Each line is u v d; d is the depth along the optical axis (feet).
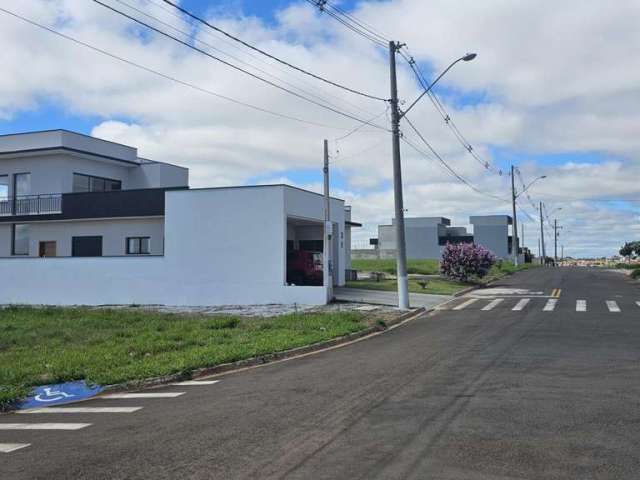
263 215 79.92
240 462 19.19
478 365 35.17
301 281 90.79
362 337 52.13
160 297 83.87
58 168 106.93
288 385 31.96
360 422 23.39
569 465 17.94
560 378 30.96
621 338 45.50
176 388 33.55
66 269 89.30
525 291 96.48
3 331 54.49
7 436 24.39
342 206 101.76
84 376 36.11
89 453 21.13
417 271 151.84
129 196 94.53
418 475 17.31
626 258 317.22
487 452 19.25
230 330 52.70
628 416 23.43
